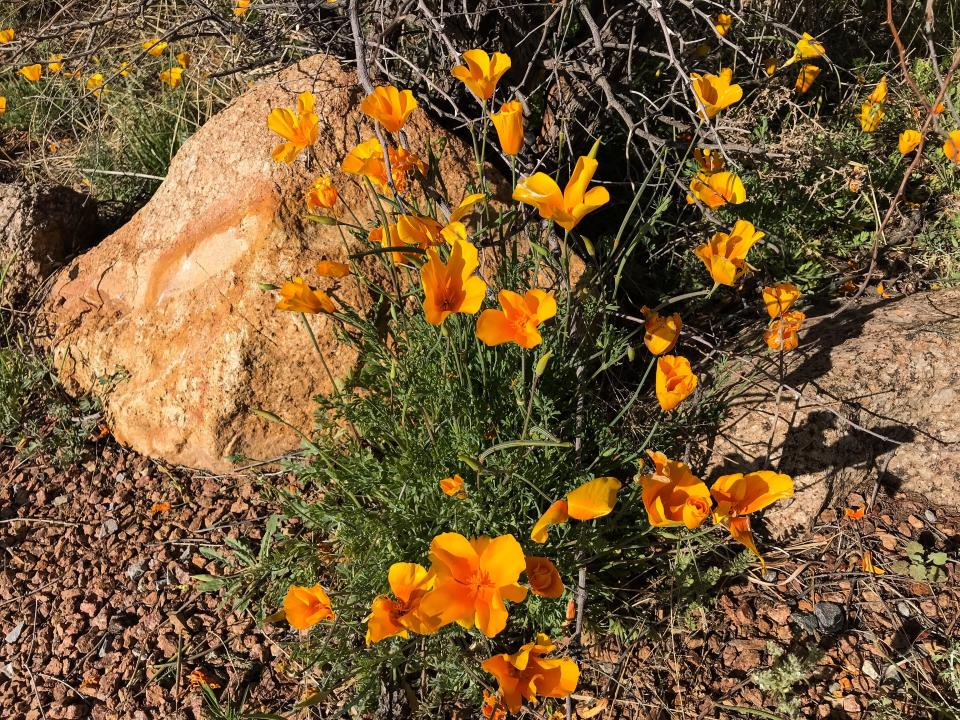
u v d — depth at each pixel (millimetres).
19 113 1270
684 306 797
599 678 535
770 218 821
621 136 892
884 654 524
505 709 518
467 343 620
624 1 832
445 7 796
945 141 787
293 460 703
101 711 564
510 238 725
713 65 988
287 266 717
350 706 500
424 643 534
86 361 792
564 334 599
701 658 538
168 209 795
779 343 579
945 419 616
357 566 571
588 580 554
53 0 1243
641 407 680
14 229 867
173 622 612
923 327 656
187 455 713
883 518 609
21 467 753
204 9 967
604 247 798
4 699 579
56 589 647
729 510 406
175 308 745
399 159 562
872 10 1115
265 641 593
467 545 376
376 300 711
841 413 608
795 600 564
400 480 577
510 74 840
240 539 661
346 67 848
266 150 763
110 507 709
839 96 1026
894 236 834
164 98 1158
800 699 505
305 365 697
